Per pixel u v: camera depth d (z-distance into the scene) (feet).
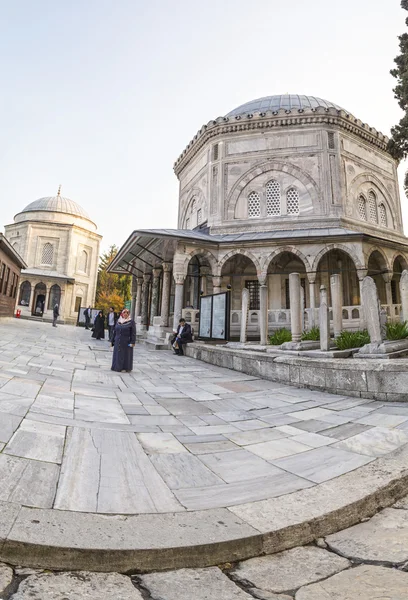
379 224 77.61
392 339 33.50
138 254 70.85
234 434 16.10
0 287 77.20
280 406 21.38
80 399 19.75
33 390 19.89
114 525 8.46
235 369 35.04
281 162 72.74
